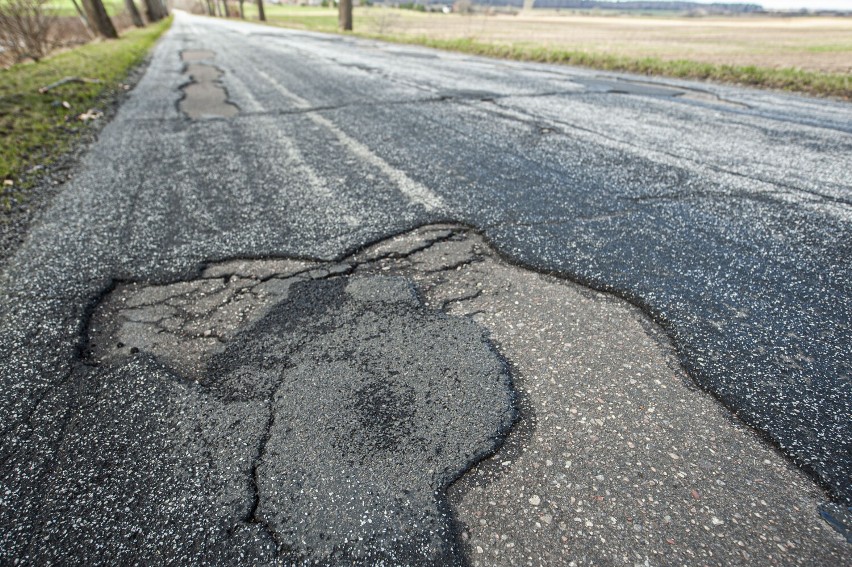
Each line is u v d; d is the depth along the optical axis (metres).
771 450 1.50
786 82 8.01
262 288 2.37
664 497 1.36
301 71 9.53
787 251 2.65
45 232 2.97
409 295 2.30
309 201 3.35
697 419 1.61
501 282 2.39
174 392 1.75
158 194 3.54
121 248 2.76
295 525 1.29
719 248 2.69
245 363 1.88
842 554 1.22
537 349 1.94
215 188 3.63
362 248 2.72
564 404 1.67
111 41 17.75
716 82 8.55
